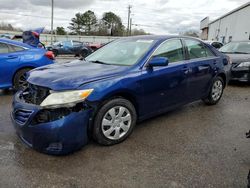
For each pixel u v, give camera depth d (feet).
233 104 18.53
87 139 10.52
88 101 10.09
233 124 14.37
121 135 11.59
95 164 9.79
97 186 8.54
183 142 11.86
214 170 9.53
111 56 13.73
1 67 18.85
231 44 29.76
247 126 14.08
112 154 10.57
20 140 11.60
